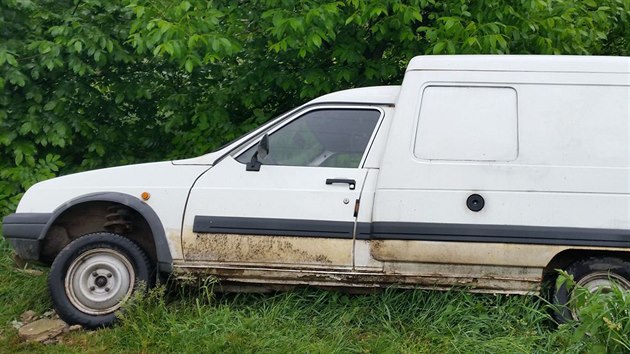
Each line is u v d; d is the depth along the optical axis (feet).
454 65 17.19
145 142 26.99
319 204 17.29
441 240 16.71
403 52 23.76
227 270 17.61
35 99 24.95
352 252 17.15
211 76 26.30
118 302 17.97
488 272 16.88
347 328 17.15
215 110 25.17
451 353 15.93
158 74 27.07
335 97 18.16
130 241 18.12
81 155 26.96
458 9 22.35
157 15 22.53
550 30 22.94
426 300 17.51
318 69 24.02
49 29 24.61
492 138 16.84
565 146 16.65
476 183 16.70
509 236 16.55
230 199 17.56
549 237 16.47
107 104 26.66
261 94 25.26
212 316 17.13
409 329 17.07
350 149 17.75
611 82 16.79
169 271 17.71
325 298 17.99
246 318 17.16
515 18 22.79
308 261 17.31
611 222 16.40
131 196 17.87
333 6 21.12
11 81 23.90
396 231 16.81
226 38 22.21
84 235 18.20
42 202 18.28
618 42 27.76
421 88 17.19
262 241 17.39
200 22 21.91
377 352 16.02
